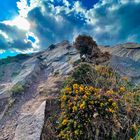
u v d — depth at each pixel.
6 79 14.88
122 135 7.99
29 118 9.11
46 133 8.35
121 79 10.84
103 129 8.04
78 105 8.70
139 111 8.67
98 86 9.98
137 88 10.56
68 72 12.59
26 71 15.09
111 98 8.92
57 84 11.57
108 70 11.16
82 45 13.86
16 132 8.67
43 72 14.94
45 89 11.36
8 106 10.66
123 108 8.76
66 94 9.59
